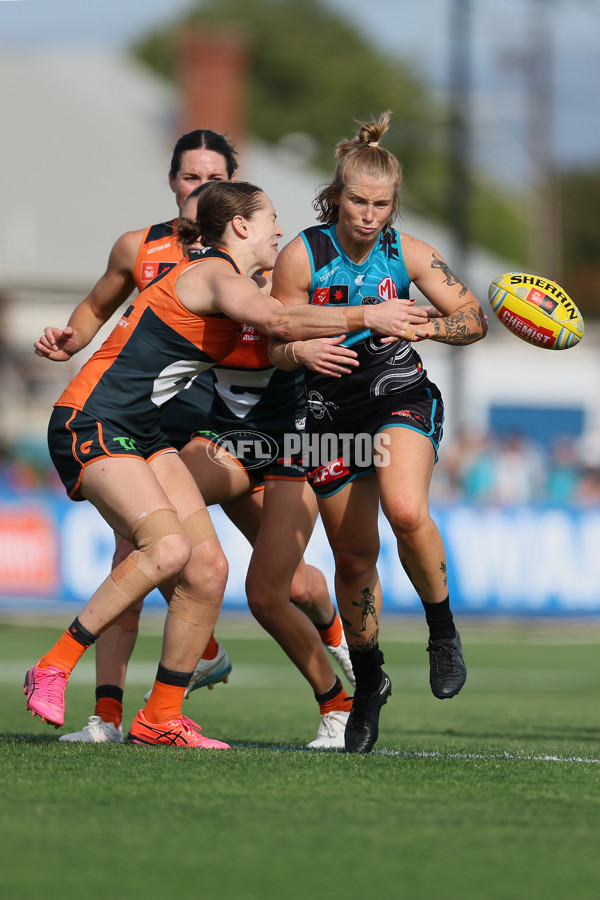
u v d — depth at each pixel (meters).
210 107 80.00
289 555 17.03
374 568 15.82
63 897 8.34
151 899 8.30
